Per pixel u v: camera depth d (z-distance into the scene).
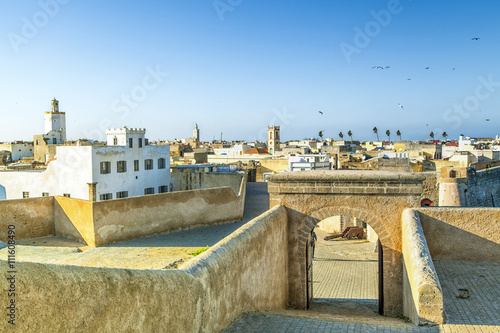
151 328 5.48
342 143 127.25
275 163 52.00
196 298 6.70
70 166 37.38
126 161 39.31
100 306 4.60
